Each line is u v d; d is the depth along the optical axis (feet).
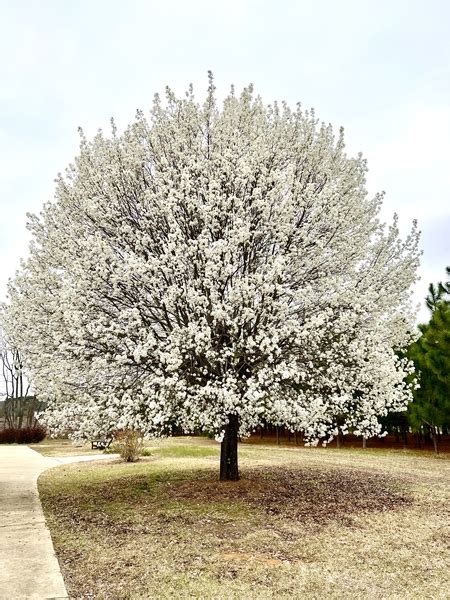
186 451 74.33
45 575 18.88
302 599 16.72
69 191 36.91
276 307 29.22
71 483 43.91
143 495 34.71
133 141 36.19
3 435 119.75
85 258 30.19
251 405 27.35
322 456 65.05
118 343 30.07
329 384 30.04
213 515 27.61
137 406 27.76
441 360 62.69
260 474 42.01
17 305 33.83
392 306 35.65
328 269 33.78
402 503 31.91
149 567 19.66
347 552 21.80
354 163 38.55
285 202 32.12
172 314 31.48
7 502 34.91
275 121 38.86
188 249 29.99
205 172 33.12
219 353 29.12
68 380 30.30
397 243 37.17
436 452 69.67
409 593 17.48
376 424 30.73
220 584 17.85
